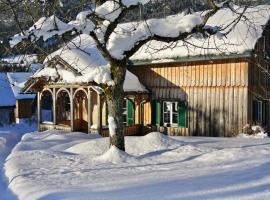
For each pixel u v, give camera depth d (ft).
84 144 57.62
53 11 40.22
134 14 47.60
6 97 131.13
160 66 81.61
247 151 48.16
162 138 57.57
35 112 133.49
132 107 85.25
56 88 85.66
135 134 83.41
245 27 72.54
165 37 44.60
